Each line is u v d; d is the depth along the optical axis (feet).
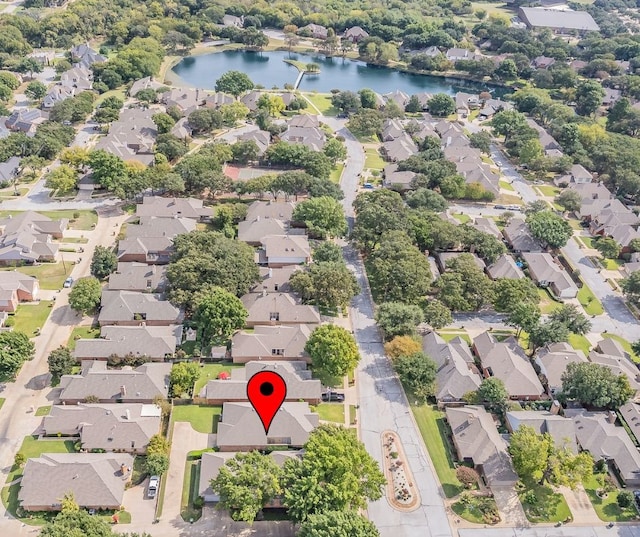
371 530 296.30
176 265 493.36
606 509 357.41
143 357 437.99
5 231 572.51
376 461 346.95
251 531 329.72
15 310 488.02
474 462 373.61
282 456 354.74
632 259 611.88
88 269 546.26
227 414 386.32
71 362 424.87
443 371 433.89
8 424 384.68
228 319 449.48
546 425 394.32
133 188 642.63
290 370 421.18
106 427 370.53
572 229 640.17
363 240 579.89
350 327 496.64
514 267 562.25
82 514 301.63
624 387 417.49
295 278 504.02
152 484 345.51
